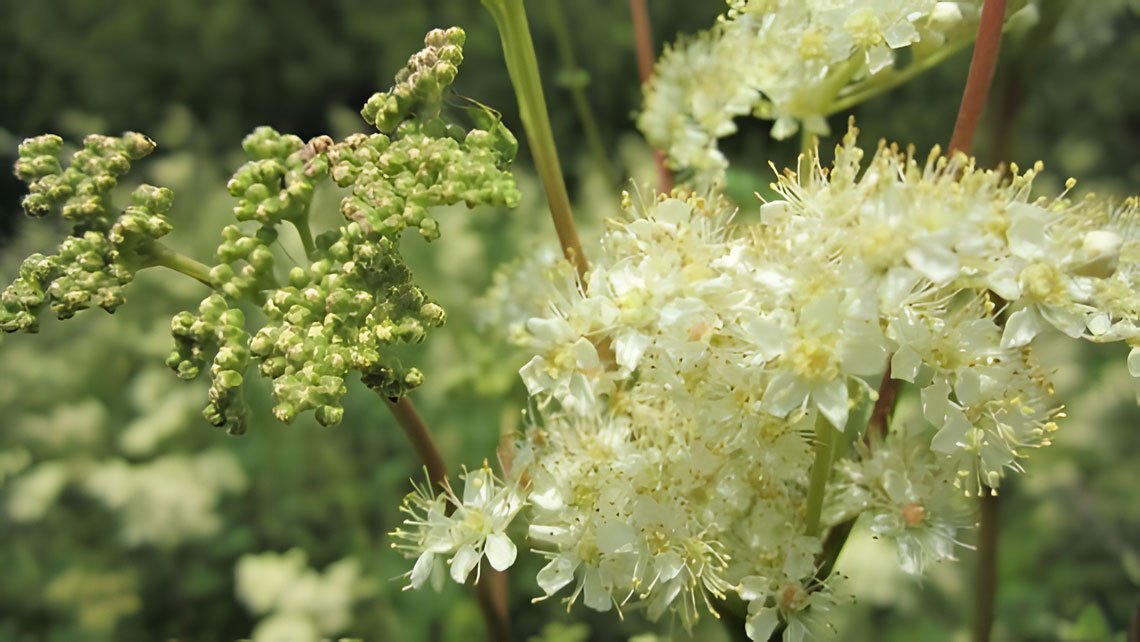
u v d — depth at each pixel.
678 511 0.14
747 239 0.14
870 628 0.24
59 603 0.29
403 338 0.13
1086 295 0.13
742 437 0.14
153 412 0.33
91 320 0.37
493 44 0.55
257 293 0.14
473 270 0.30
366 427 0.31
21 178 0.14
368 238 0.13
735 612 0.14
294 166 0.13
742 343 0.14
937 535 0.14
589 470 0.14
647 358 0.14
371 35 0.57
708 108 0.17
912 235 0.13
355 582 0.26
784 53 0.16
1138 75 0.49
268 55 0.57
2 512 0.31
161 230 0.14
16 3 0.55
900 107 0.49
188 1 0.56
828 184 0.14
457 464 0.26
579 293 0.15
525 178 0.38
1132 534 0.27
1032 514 0.28
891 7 0.15
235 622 0.30
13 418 0.34
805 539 0.14
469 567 0.14
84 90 0.55
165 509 0.30
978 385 0.13
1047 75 0.50
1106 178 0.48
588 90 0.52
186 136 0.46
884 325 0.13
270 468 0.31
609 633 0.24
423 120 0.14
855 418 0.15
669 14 0.53
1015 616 0.24
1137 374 0.14
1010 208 0.13
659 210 0.14
